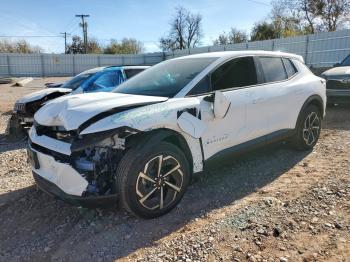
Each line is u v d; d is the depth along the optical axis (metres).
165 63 4.98
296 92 5.29
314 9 35.78
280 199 3.96
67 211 3.97
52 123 3.72
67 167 3.40
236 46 32.00
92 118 3.40
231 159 4.43
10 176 5.29
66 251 3.23
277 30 42.75
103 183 3.48
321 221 3.42
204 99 4.03
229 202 4.00
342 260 2.84
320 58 23.95
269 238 3.19
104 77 8.37
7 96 19.56
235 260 2.91
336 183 4.28
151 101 3.75
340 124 7.73
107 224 3.63
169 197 3.76
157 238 3.32
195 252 3.05
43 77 44.19
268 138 4.88
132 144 3.51
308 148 5.70
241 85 4.59
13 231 3.66
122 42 68.38
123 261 3.01
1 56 44.19
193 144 3.90
